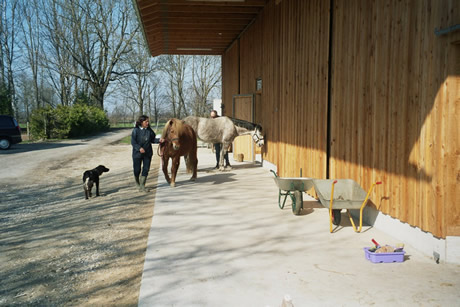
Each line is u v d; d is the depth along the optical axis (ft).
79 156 56.75
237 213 21.48
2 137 66.95
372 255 14.17
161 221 20.07
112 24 137.69
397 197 16.19
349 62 20.17
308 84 25.73
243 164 43.14
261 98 40.73
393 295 11.71
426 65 14.14
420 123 14.56
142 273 13.83
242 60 49.21
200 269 13.84
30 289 13.09
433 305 11.10
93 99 150.20
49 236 18.95
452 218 13.76
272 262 14.40
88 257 15.90
